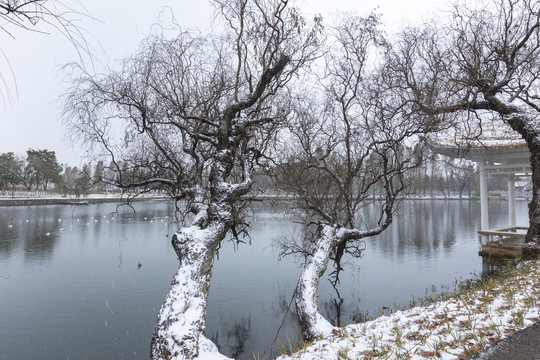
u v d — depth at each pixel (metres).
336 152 11.36
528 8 9.92
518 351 3.48
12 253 22.09
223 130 7.26
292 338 9.53
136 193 9.63
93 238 27.84
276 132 10.31
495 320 4.48
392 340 4.41
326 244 8.88
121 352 9.15
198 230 6.59
